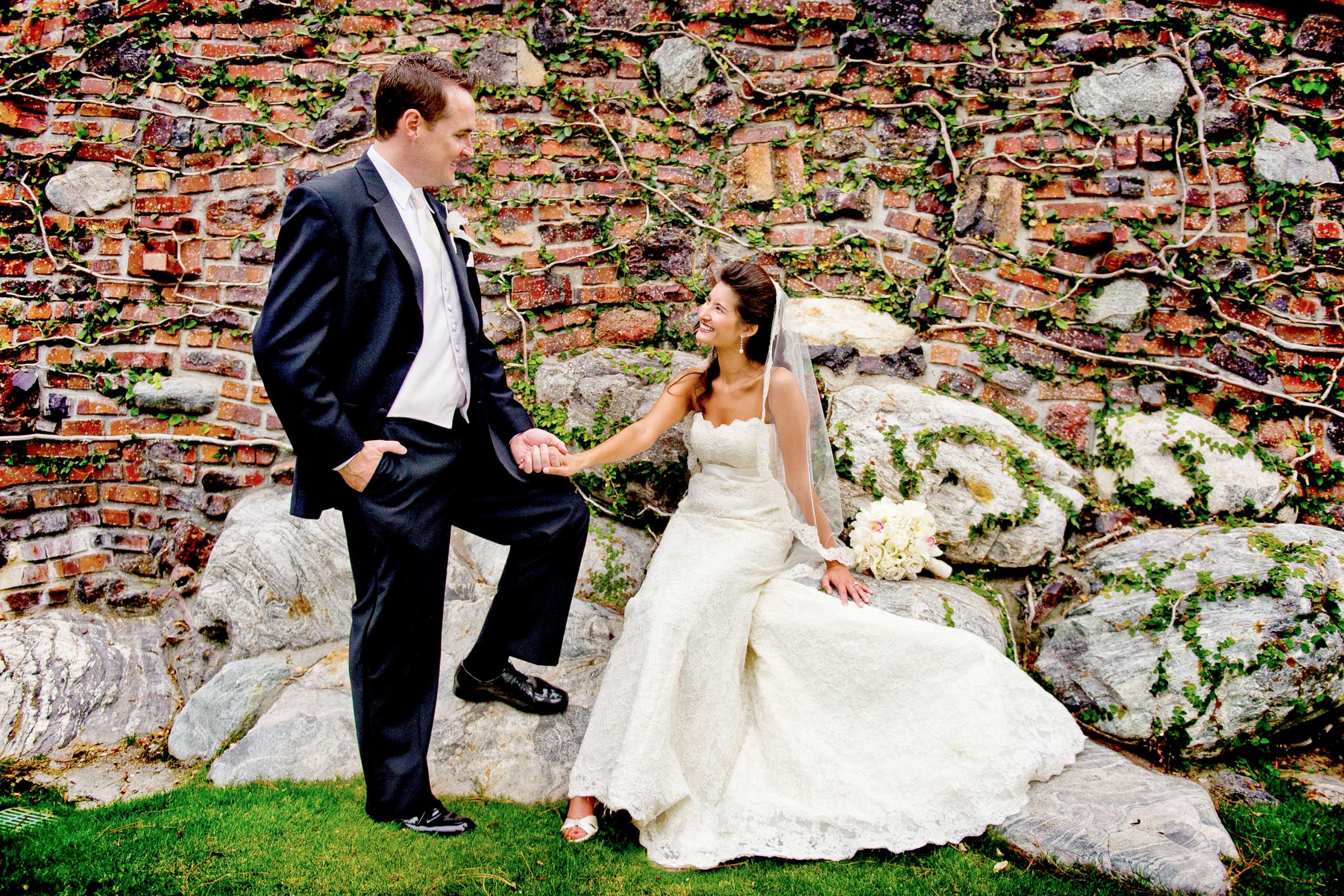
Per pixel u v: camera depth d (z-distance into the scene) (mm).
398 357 2180
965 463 3244
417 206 2271
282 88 3596
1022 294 3445
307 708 2746
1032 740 2467
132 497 3537
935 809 2311
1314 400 3311
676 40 3564
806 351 2869
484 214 3586
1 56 3574
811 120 3535
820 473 2887
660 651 2359
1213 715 2691
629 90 3594
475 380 2365
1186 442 3262
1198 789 2418
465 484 2447
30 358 3539
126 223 3582
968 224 3473
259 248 3568
